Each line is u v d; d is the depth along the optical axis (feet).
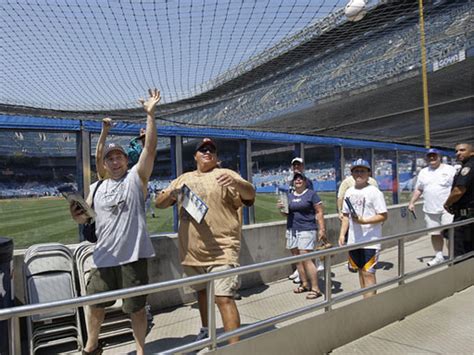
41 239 17.26
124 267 11.48
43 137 17.28
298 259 11.64
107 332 13.80
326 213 29.19
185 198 12.66
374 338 13.51
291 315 11.58
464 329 14.12
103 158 12.41
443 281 17.56
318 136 28.99
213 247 12.41
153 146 11.98
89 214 11.43
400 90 78.59
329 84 87.56
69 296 13.39
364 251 16.01
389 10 35.55
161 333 14.80
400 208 32.17
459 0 49.37
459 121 79.25
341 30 36.68
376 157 33.22
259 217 24.71
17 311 7.39
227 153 23.62
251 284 20.80
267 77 46.80
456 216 20.12
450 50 70.03
